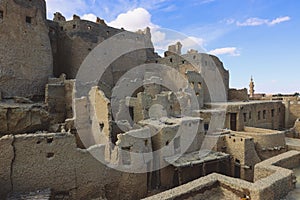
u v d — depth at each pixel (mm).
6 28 23875
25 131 20109
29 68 25547
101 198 16375
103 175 16594
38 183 14102
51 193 14438
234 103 33688
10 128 19391
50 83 25562
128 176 17812
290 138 29094
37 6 26969
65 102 24203
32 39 26109
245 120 31297
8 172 13320
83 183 15688
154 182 20750
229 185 11906
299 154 16594
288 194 12461
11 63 23938
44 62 27219
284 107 38312
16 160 13539
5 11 23891
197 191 11633
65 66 32906
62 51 33281
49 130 20078
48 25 30656
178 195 10930
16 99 22094
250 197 11078
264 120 34656
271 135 24250
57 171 14695
